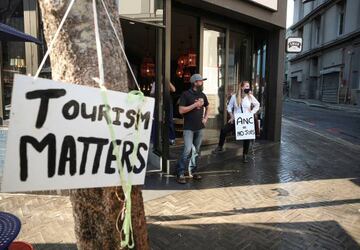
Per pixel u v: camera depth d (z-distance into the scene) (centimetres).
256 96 1068
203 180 612
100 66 150
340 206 498
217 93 898
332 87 3162
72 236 385
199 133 607
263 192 555
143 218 199
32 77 127
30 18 617
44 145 133
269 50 1011
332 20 3178
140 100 162
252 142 843
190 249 365
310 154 863
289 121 1702
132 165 162
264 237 396
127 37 1034
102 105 147
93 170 147
